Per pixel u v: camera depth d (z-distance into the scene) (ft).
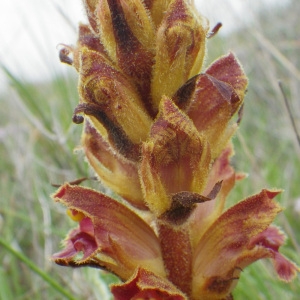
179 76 0.33
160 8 0.33
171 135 0.31
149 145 0.31
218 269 0.35
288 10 1.28
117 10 0.32
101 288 0.55
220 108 0.34
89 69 0.32
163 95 0.31
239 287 0.55
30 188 0.76
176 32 0.32
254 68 1.05
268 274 0.57
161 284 0.32
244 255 0.34
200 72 0.35
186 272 0.35
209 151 0.32
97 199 0.35
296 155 0.78
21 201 0.77
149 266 0.35
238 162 0.76
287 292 0.55
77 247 0.34
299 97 0.92
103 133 0.34
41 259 0.66
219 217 0.35
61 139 0.72
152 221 0.39
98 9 0.33
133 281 0.32
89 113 0.33
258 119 0.95
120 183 0.35
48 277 0.48
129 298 0.32
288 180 0.72
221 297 0.35
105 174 0.36
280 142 0.87
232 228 0.34
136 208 0.37
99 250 0.34
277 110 0.95
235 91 0.34
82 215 0.35
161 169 0.32
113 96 0.32
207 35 0.36
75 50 0.35
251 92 1.02
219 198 0.37
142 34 0.33
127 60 0.33
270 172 0.73
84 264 0.35
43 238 0.71
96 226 0.34
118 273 0.35
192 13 0.33
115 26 0.32
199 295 0.35
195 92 0.34
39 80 0.98
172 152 0.32
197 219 0.37
